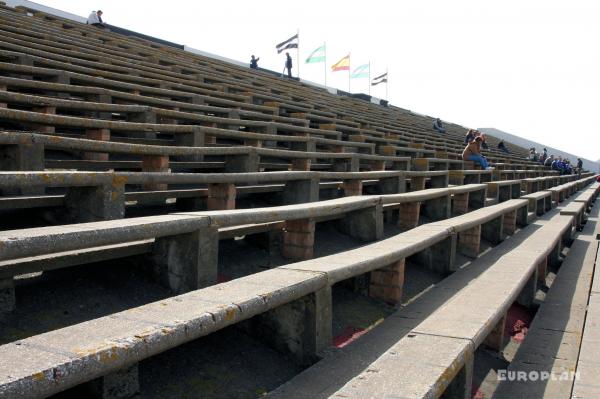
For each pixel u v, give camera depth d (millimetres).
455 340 3965
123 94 9375
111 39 17281
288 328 4301
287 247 6227
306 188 7805
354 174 9016
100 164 6934
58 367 2355
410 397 2961
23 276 4086
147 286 4512
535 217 14367
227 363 3926
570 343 5918
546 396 4629
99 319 3088
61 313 3793
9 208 4602
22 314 3648
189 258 4441
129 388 3160
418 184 12188
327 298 4402
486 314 4703
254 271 5684
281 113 16078
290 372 4133
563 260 10648
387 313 5789
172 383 3480
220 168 8383
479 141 18156
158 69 14188
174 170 8023
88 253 4066
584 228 15125
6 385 2141
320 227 7703
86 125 6590
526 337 6129
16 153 5160
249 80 19719
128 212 6316
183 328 3004
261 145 10586
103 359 2553
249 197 8125
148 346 2783
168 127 7656
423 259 7738
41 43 11883
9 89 9156
